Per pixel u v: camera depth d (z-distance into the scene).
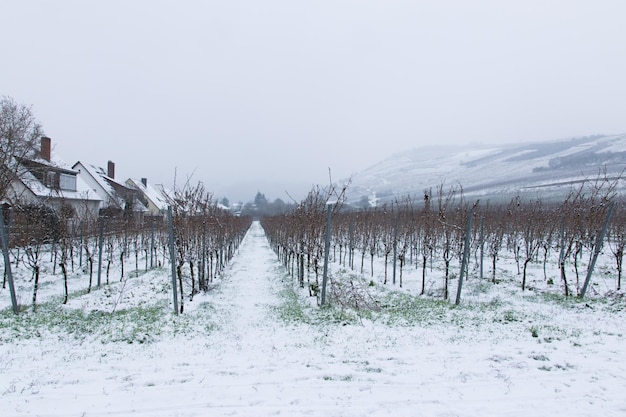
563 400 5.52
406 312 12.09
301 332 9.85
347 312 11.69
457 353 7.65
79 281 19.67
